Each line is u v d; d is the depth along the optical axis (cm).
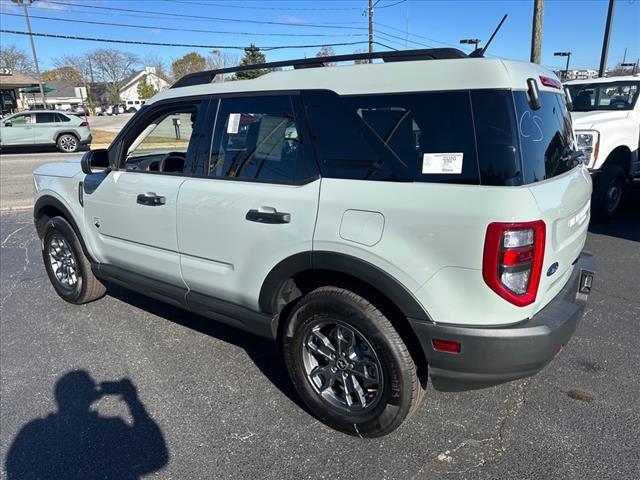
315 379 270
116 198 352
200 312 321
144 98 8144
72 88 7944
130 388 311
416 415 279
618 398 290
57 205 411
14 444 262
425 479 232
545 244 211
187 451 255
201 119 305
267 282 269
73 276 432
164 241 323
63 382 318
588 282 282
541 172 228
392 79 231
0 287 487
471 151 211
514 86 214
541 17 1305
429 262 215
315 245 243
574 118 693
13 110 4300
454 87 216
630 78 742
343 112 242
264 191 264
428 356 226
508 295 207
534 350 215
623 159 703
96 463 248
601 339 360
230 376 323
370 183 230
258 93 275
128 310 428
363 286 246
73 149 1986
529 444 253
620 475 231
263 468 242
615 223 691
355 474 237
